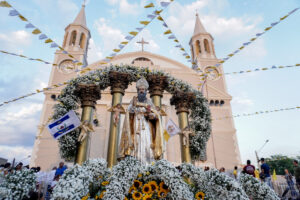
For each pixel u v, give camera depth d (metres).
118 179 3.71
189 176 4.51
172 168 3.86
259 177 10.99
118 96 8.70
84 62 25.55
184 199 3.57
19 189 4.30
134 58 24.80
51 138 18.62
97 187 4.27
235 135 21.72
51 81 21.92
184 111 9.59
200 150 9.72
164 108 20.70
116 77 8.90
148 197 3.73
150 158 5.17
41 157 17.69
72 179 3.63
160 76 9.39
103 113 20.03
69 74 22.66
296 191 9.04
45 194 7.88
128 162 4.00
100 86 9.22
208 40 29.33
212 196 4.00
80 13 28.59
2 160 21.08
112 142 7.71
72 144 8.41
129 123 5.58
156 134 5.66
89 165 4.32
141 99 6.18
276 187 10.88
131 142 5.16
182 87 10.12
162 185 3.84
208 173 4.22
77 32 26.41
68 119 7.23
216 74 26.28
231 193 3.74
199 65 26.33
